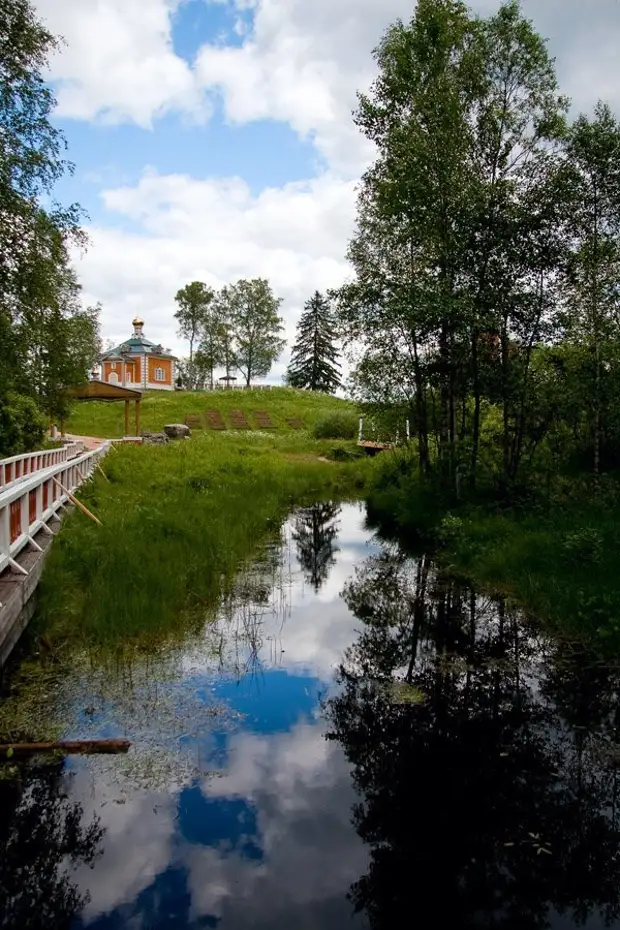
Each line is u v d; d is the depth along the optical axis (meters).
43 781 3.77
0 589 5.24
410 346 12.82
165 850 3.23
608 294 10.12
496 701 4.98
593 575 6.89
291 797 3.69
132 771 3.88
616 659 5.60
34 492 7.87
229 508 12.33
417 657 5.89
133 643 5.91
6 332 13.30
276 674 5.42
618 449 11.30
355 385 14.68
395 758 4.13
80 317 24.69
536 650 6.00
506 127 10.73
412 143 10.88
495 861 3.20
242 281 65.00
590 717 4.72
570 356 10.58
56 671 5.29
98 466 16.94
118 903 2.89
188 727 4.45
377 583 8.50
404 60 11.49
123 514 10.17
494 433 12.64
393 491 14.95
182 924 2.76
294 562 9.65
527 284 10.46
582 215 9.88
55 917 2.80
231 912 2.84
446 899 2.95
